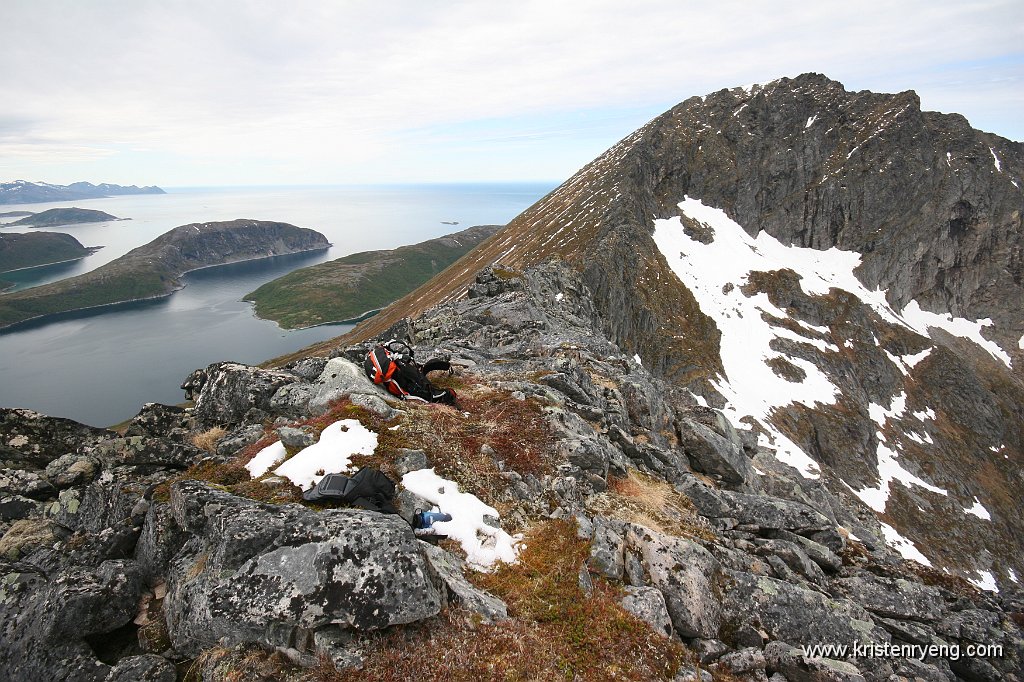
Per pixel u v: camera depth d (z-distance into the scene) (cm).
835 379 11575
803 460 8838
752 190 17338
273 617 860
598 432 1933
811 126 18600
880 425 11319
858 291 15538
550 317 4328
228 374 1850
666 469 2028
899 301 17038
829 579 1554
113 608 966
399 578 897
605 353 3331
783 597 1235
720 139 18412
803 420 10200
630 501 1625
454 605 950
